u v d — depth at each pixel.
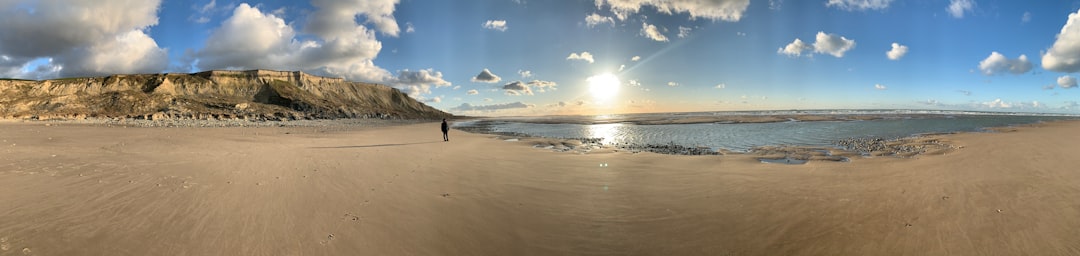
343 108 110.56
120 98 81.88
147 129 36.34
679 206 8.84
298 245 6.25
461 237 6.86
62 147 18.39
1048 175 11.73
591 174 12.86
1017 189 9.95
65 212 7.60
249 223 7.23
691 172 13.18
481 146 23.14
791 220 7.76
